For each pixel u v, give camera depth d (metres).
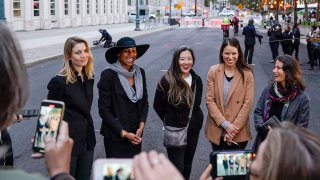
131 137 4.87
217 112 5.10
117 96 4.86
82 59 4.62
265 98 4.93
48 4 52.38
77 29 53.06
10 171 1.37
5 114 1.47
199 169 6.64
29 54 23.45
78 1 62.69
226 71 5.20
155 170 1.30
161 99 5.07
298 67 4.73
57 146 1.76
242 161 2.50
